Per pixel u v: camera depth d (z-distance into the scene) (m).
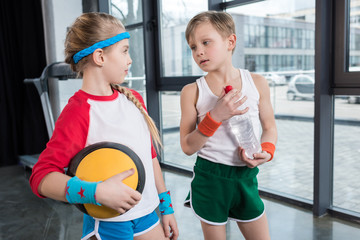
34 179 0.79
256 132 1.16
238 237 2.15
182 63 3.62
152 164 1.06
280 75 2.88
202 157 1.18
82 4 4.31
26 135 4.56
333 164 2.49
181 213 2.59
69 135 0.82
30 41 4.43
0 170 4.30
